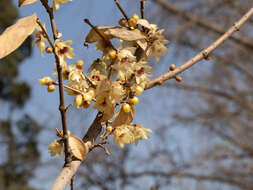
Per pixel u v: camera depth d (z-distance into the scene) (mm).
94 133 1659
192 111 11391
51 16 1444
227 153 10812
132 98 1731
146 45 1823
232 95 10742
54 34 1446
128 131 1768
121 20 1853
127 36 1710
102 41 1767
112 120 1781
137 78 1707
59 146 1598
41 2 1418
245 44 8953
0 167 17984
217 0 9188
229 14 9422
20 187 17422
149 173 10695
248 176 10719
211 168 10789
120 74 1705
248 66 10562
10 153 18406
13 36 1308
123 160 11273
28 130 19062
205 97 11258
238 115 11094
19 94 19891
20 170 18062
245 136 10945
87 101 1576
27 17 1372
